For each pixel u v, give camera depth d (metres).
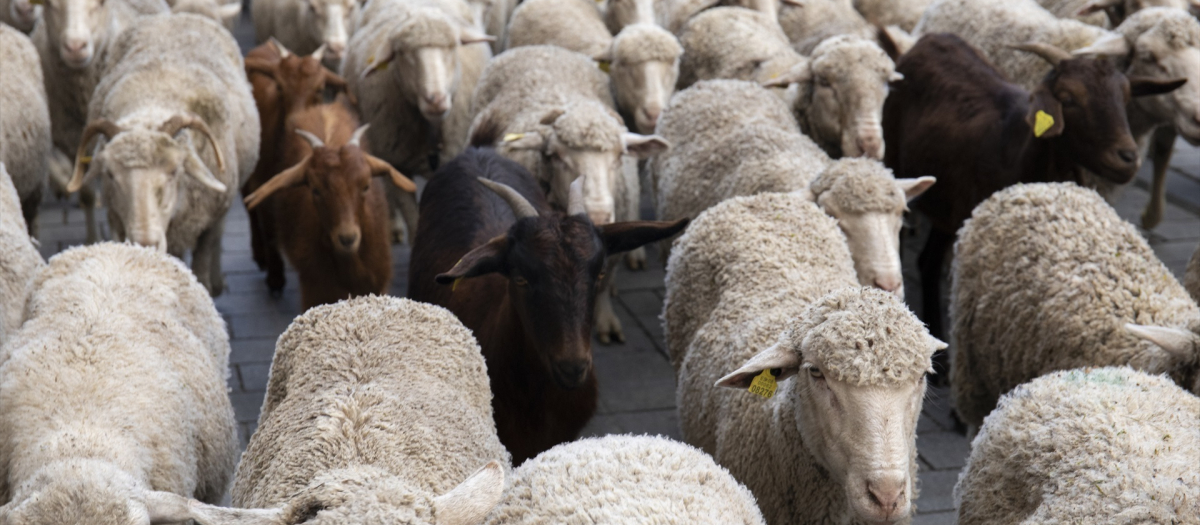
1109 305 6.49
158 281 6.72
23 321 6.51
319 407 5.16
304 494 4.11
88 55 11.43
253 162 11.12
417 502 4.06
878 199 7.42
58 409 5.52
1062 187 7.36
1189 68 9.83
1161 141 12.21
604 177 8.87
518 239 6.28
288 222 9.38
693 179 9.20
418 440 5.00
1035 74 11.25
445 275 6.23
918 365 4.65
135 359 5.95
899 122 10.90
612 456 4.70
